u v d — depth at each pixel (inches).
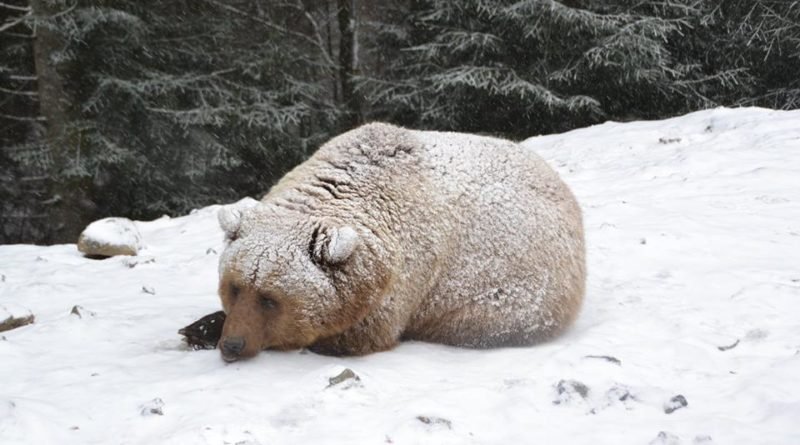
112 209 722.8
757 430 150.1
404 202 198.7
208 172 749.3
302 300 180.4
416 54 856.9
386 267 187.8
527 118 839.7
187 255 327.6
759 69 906.7
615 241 300.8
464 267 204.7
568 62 794.2
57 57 645.3
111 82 668.1
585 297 244.1
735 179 386.6
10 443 145.9
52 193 690.8
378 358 193.8
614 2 810.8
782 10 874.1
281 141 778.2
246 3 843.4
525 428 155.2
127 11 700.0
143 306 245.9
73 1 655.8
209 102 754.2
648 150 477.1
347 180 198.8
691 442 146.1
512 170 218.5
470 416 159.2
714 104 840.9
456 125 842.8
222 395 165.9
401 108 852.6
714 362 188.9
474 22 815.1
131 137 703.7
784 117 491.5
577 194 393.4
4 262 331.3
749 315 218.4
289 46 816.9
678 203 355.6
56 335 214.8
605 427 153.8
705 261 276.2
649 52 783.1
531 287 206.7
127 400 165.8
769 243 292.5
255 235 185.0
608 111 848.3
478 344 207.5
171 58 739.4
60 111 660.7
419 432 149.9
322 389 169.3
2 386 177.6
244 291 182.2
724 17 877.2
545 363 186.2
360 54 901.2
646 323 215.8
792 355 189.9
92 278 292.4
